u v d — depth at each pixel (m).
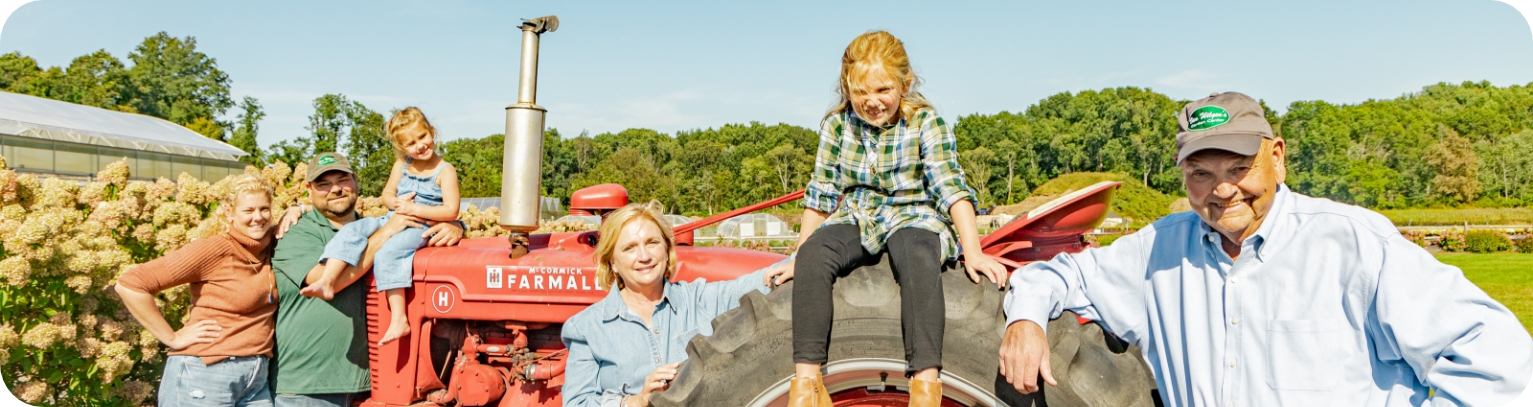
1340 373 1.82
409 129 3.43
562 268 3.20
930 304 2.12
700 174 109.50
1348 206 1.86
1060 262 2.22
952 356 2.19
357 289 3.45
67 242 3.89
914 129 2.38
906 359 2.13
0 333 3.74
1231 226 1.86
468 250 3.38
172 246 4.19
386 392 3.42
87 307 4.09
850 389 2.34
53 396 4.17
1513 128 75.00
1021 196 106.44
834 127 2.54
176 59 65.38
